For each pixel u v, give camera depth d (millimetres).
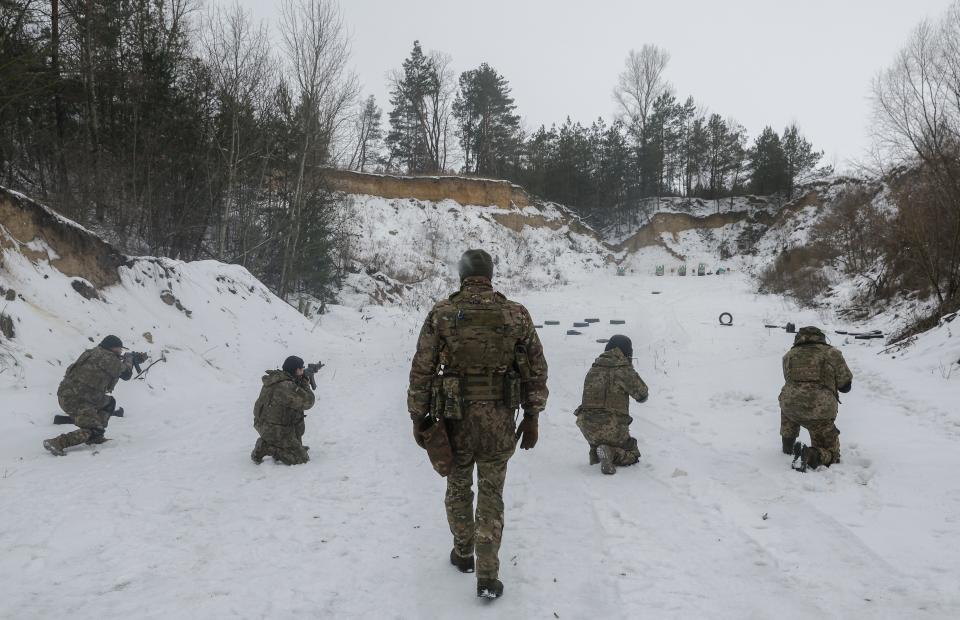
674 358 12367
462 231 41656
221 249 20672
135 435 7109
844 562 3393
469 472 3387
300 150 23188
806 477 5016
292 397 5824
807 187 49250
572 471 5434
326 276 26078
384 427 7605
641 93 58562
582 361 13352
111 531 3963
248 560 3559
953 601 2889
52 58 18000
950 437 5977
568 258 46188
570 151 58219
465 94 59250
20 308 8742
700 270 46500
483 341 3143
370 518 4324
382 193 41844
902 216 14922
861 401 7895
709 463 5570
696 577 3266
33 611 2865
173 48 22516
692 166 60062
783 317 20062
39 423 6926
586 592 3119
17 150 17484
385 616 2902
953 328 10094
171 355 10789
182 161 21234
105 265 11391
